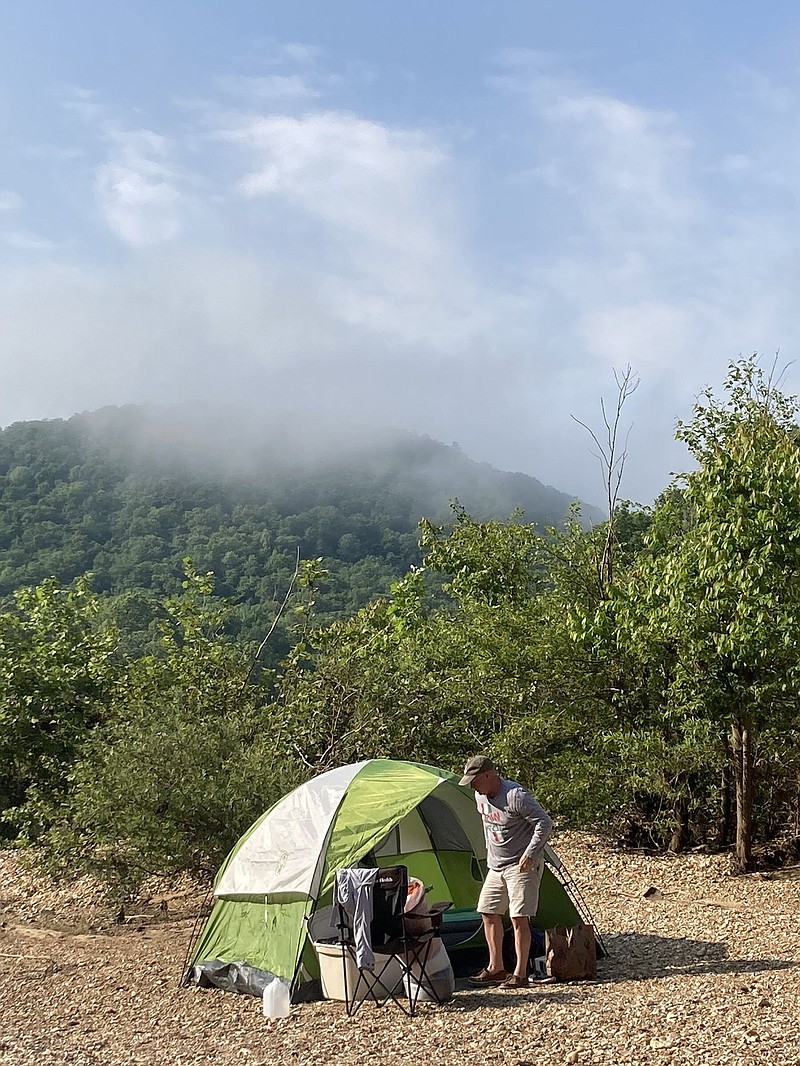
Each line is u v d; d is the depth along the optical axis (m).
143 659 22.88
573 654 16.98
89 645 24.28
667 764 15.59
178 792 13.87
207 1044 8.06
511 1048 7.24
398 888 8.90
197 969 10.16
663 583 13.44
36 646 23.58
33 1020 9.20
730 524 12.12
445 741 18.28
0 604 27.45
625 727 16.73
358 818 9.84
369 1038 7.84
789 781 15.41
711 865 14.98
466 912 11.08
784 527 11.80
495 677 17.72
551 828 9.03
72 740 21.38
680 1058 6.68
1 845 20.94
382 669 18.41
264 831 10.42
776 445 12.54
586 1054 6.94
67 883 15.77
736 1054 6.66
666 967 9.42
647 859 15.91
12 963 11.85
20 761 21.91
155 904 14.98
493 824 9.23
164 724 14.94
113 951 12.30
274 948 9.58
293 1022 8.50
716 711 14.08
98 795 14.13
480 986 9.18
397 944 8.66
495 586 26.34
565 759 16.75
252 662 21.25
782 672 13.45
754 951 9.84
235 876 10.30
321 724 18.05
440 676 18.67
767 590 12.16
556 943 9.17
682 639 14.19
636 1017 7.69
